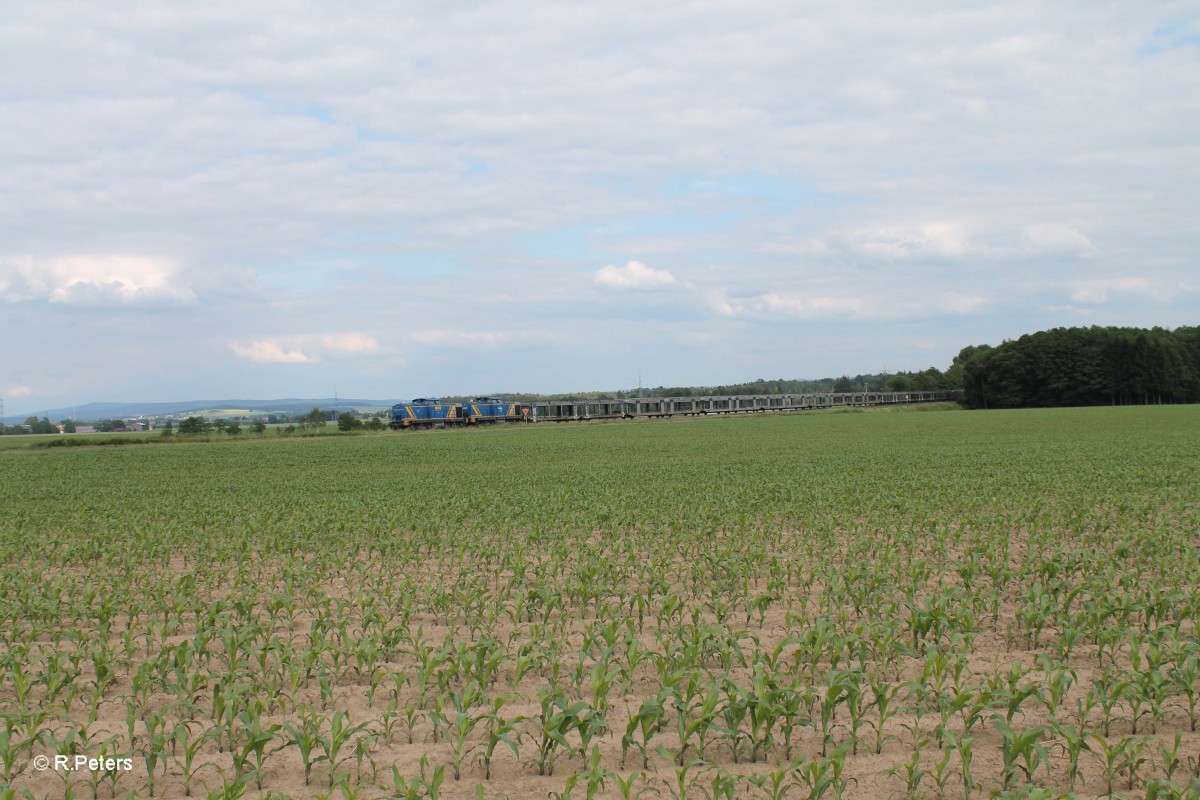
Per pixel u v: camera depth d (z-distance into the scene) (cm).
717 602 1466
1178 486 3047
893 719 989
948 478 3497
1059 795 734
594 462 5319
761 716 880
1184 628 1312
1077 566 1592
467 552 2100
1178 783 830
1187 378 15288
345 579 1808
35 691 1129
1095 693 935
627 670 1075
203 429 10719
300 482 4406
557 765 893
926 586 1614
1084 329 16650
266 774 877
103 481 4719
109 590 1616
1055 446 5522
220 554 2031
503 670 1158
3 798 823
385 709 1036
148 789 855
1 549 2209
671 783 849
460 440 8481
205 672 1180
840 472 3959
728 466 4591
